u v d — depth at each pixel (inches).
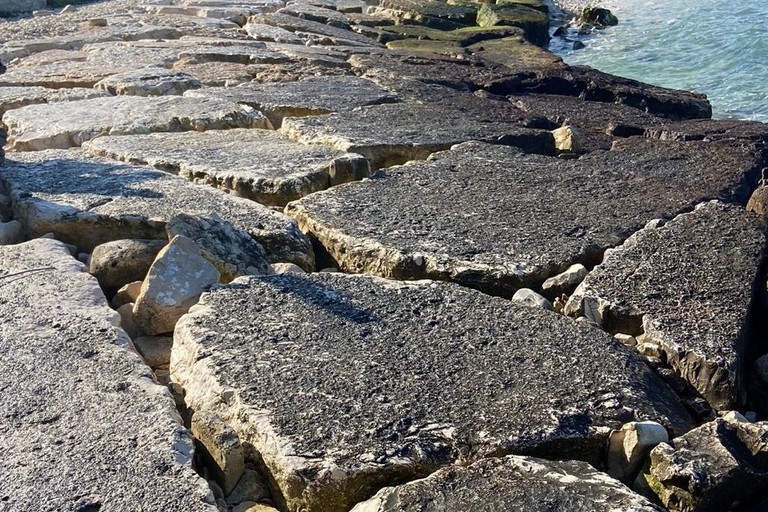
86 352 106.5
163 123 208.7
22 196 153.8
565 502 83.1
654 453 91.6
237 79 273.3
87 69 281.6
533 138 213.0
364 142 193.9
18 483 86.0
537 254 139.6
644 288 128.3
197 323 115.0
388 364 107.1
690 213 155.7
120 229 144.9
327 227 149.3
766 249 142.9
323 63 309.7
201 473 94.2
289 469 90.4
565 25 550.0
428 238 145.0
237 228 139.5
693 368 111.1
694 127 236.1
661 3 619.2
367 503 86.3
